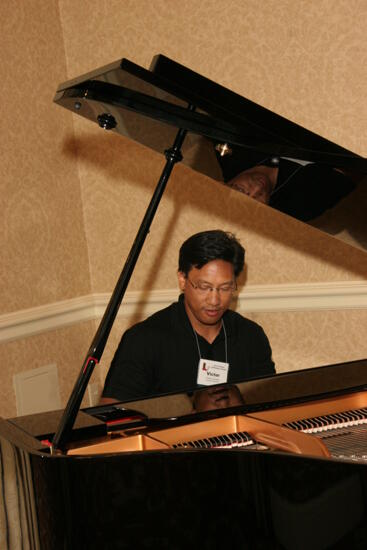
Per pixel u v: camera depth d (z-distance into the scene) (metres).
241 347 2.88
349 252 3.42
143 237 2.05
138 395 2.73
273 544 1.61
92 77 1.80
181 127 1.91
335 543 1.56
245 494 1.63
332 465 1.55
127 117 1.95
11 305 3.53
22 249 3.60
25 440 1.87
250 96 3.53
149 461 1.66
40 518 1.73
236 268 2.77
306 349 3.55
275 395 2.21
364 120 3.33
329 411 2.21
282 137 1.96
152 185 3.78
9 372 3.50
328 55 3.36
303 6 3.38
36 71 3.71
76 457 1.69
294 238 3.53
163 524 1.67
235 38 3.52
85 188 3.95
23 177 3.61
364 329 3.43
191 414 2.08
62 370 3.78
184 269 2.77
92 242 3.97
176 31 3.63
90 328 3.97
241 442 2.02
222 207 3.64
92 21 3.81
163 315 2.86
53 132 3.80
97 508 1.68
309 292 3.49
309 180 2.00
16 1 3.60
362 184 1.94
